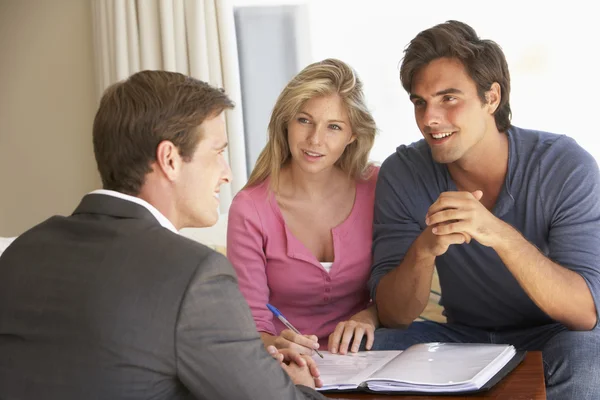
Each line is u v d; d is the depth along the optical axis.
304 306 2.51
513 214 2.35
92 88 4.48
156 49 4.30
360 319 2.36
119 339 1.31
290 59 4.30
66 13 4.48
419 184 2.48
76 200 4.56
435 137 2.29
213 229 3.49
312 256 2.47
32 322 1.37
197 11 4.21
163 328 1.31
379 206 2.53
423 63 2.27
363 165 2.58
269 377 1.39
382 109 4.19
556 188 2.27
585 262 2.19
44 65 4.53
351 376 1.78
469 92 2.24
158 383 1.33
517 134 2.37
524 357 1.85
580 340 1.97
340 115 2.41
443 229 2.04
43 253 1.43
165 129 1.48
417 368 1.74
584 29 3.89
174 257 1.35
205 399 1.36
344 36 4.22
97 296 1.33
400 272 2.27
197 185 1.52
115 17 4.27
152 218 1.47
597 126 3.90
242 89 4.34
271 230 2.49
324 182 2.54
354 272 2.52
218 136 1.55
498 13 3.98
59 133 4.55
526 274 2.07
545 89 3.94
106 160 1.50
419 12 4.11
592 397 1.93
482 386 1.62
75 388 1.32
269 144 2.52
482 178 2.38
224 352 1.34
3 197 4.64
